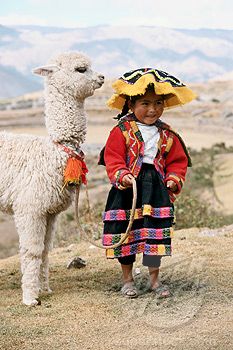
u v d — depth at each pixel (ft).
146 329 20.62
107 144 23.08
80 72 23.84
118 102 23.65
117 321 21.38
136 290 23.54
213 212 53.47
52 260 30.27
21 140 24.32
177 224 42.57
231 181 78.38
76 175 23.49
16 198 23.79
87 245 33.22
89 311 22.31
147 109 22.75
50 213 24.32
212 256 28.07
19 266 29.78
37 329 20.79
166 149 23.13
